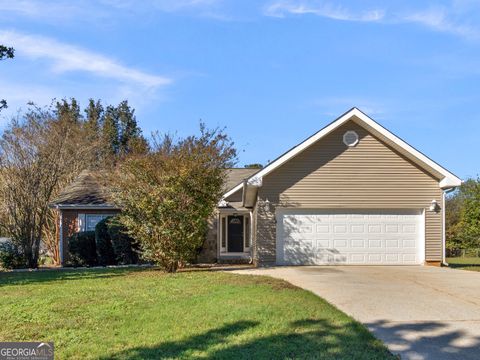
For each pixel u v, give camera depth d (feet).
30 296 33.53
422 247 57.72
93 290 35.76
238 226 76.38
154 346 22.02
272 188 57.16
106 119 119.24
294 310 27.99
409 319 27.22
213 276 43.57
